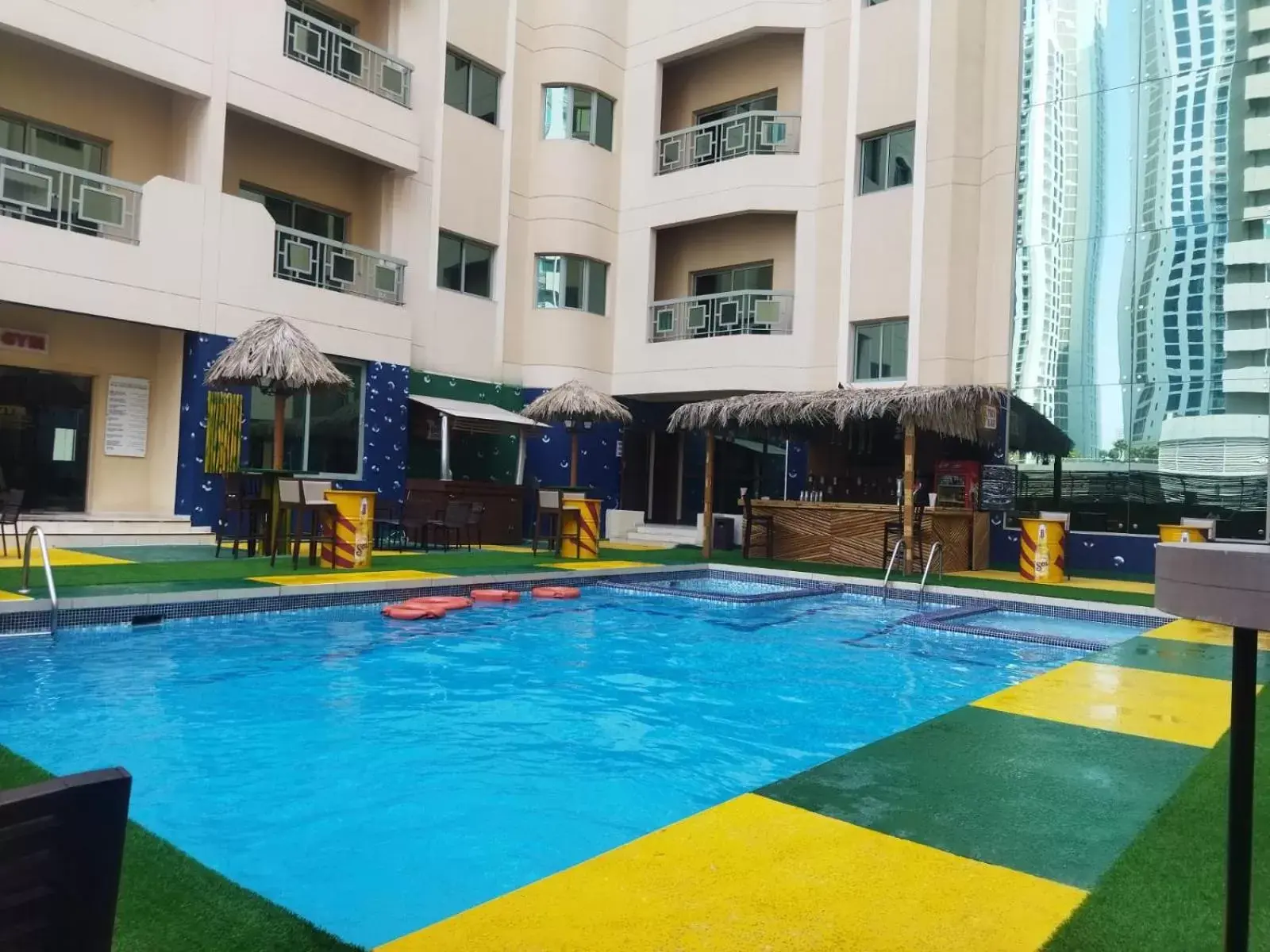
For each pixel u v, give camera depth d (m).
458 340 17.41
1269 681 5.69
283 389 11.15
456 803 3.79
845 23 16.92
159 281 12.48
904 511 12.65
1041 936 2.25
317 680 6.00
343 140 15.05
